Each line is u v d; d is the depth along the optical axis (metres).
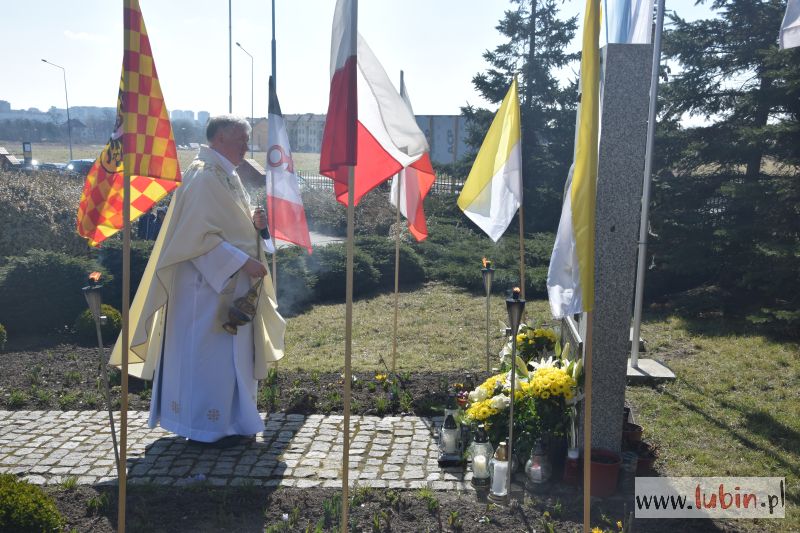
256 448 6.11
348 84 3.92
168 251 5.72
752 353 9.00
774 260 10.30
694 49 12.49
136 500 5.13
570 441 5.54
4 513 4.16
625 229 5.20
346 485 4.11
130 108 4.12
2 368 8.42
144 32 4.18
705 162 12.23
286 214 8.20
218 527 4.76
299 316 11.82
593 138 4.05
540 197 18.64
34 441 6.23
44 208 15.07
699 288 12.50
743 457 5.93
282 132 8.12
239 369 6.06
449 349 9.56
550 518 4.86
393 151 5.07
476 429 5.48
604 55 5.09
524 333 6.73
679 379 8.04
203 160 5.96
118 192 5.36
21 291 10.04
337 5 4.09
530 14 19.69
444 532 4.69
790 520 4.86
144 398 7.36
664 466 5.75
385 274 14.28
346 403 4.06
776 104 11.52
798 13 5.16
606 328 5.31
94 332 9.84
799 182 10.30
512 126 6.65
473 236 17.98
